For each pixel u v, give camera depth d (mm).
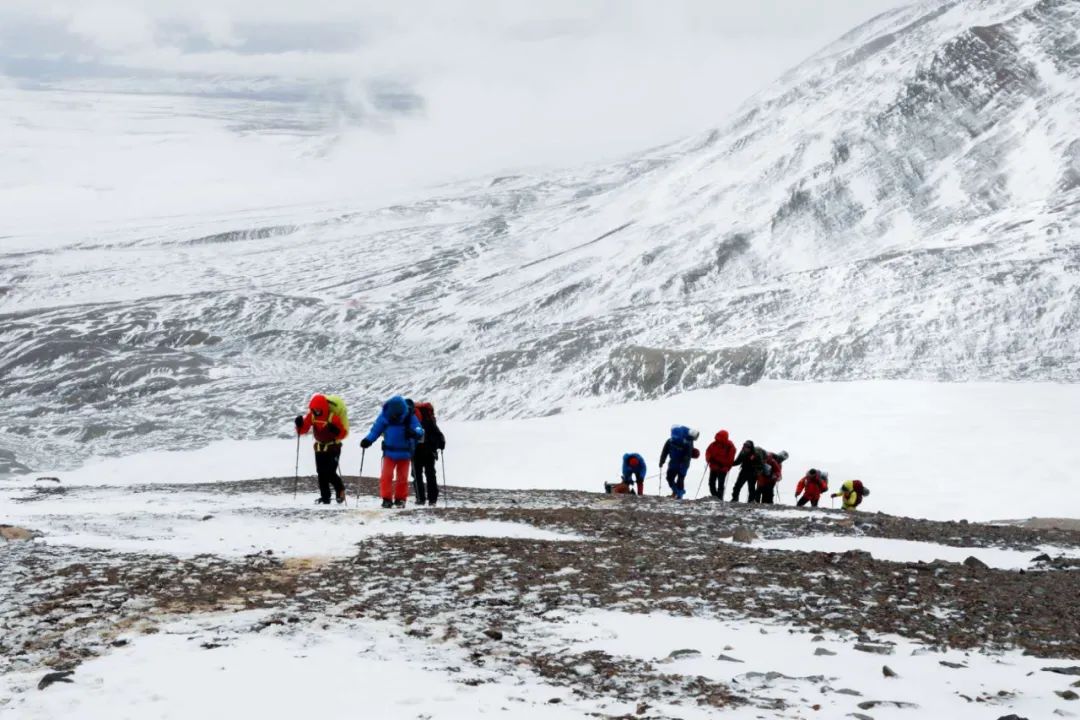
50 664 8414
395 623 10031
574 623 10188
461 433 60469
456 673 8195
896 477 43938
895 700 7598
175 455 61438
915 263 147375
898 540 17922
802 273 160750
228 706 7160
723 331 146250
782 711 7285
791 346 126875
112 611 10359
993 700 7637
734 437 52500
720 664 8664
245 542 15219
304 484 31516
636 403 63594
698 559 14266
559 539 16281
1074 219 150750
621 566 13438
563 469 50625
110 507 22125
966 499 40469
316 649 8844
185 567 12867
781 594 11914
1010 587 12750
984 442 48000
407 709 7121
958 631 10266
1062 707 7406
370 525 17641
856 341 120875
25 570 12539
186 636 9289
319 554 14094
